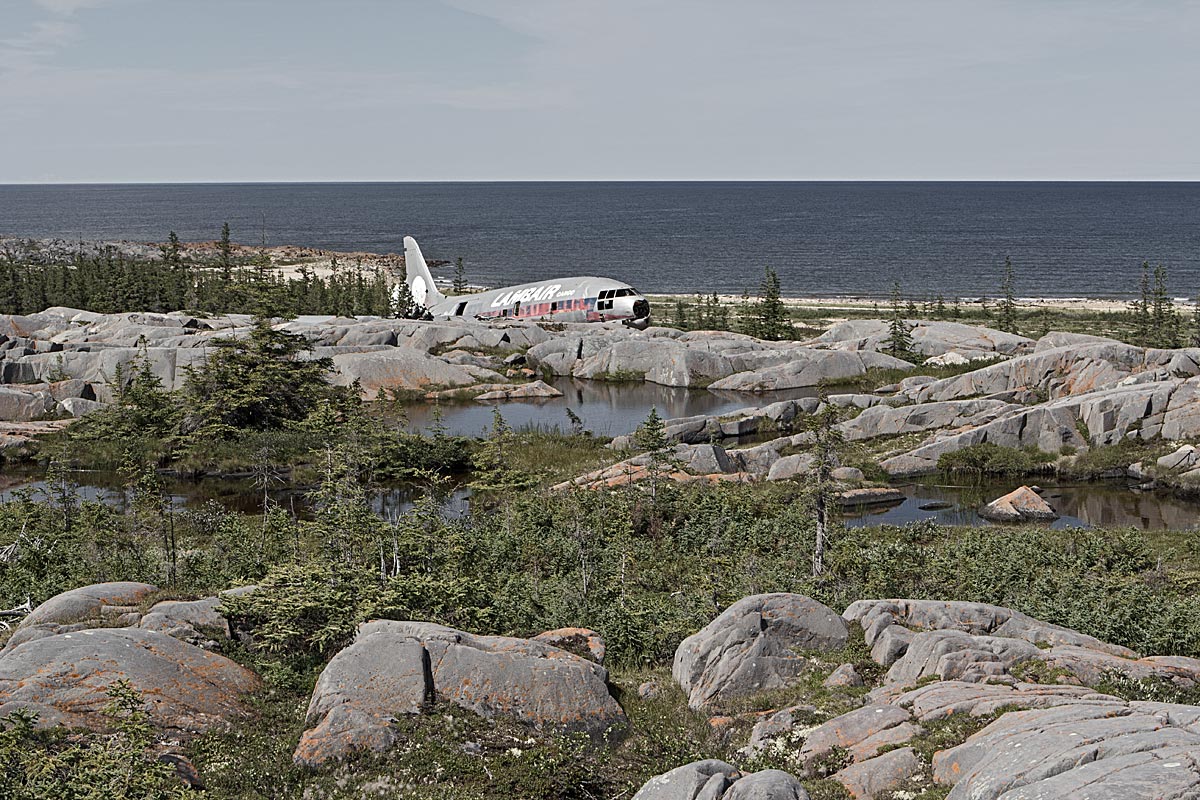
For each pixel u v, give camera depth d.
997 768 12.58
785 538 38.50
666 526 40.53
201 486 54.25
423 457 56.12
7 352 77.00
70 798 14.35
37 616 22.28
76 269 137.88
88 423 63.22
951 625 21.70
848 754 15.71
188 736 17.36
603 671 19.83
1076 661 18.75
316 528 33.25
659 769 17.25
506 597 27.42
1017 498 47.22
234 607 22.78
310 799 15.78
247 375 64.81
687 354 88.44
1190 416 53.56
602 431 67.31
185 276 137.25
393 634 19.08
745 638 20.80
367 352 84.12
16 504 42.16
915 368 85.62
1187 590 31.78
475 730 17.64
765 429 63.97
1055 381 62.28
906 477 54.12
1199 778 10.79
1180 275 194.12
